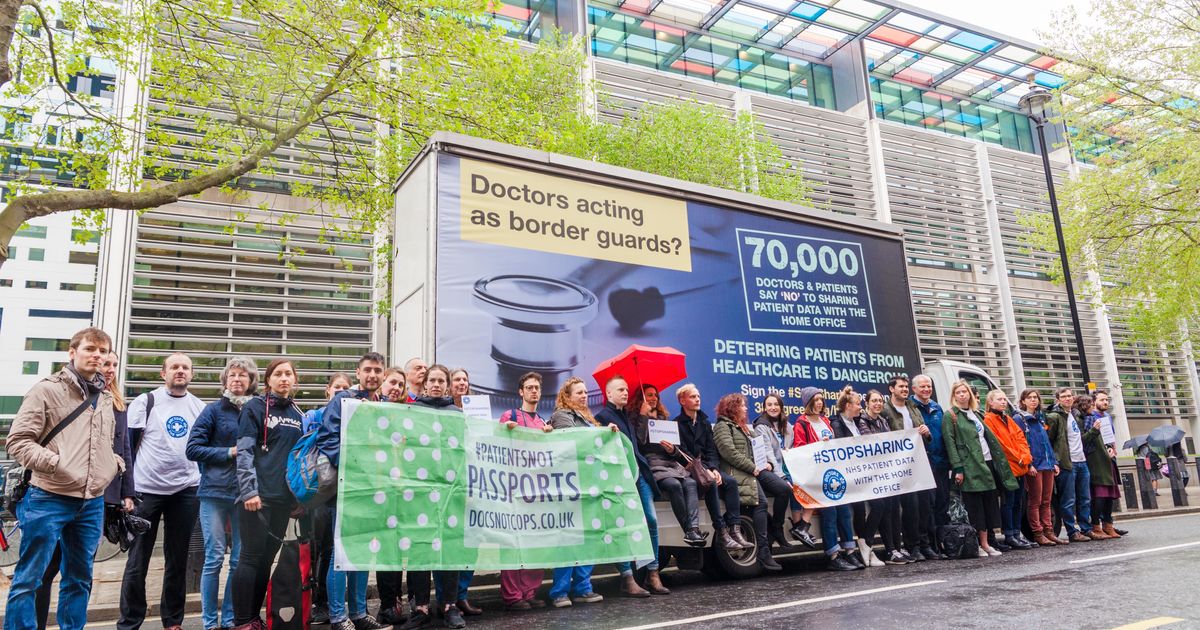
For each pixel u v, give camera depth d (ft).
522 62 38.09
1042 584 18.30
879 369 27.43
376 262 47.39
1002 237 89.04
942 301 82.02
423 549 16.58
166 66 35.55
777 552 30.37
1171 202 54.90
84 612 14.60
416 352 19.33
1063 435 30.42
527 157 21.26
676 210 23.91
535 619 17.20
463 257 19.54
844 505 24.56
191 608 22.30
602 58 75.87
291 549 15.01
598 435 20.16
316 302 49.14
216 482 17.13
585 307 21.33
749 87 84.89
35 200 23.31
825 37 88.02
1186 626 12.76
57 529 13.87
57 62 34.27
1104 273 68.54
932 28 85.05
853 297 27.48
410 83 34.42
